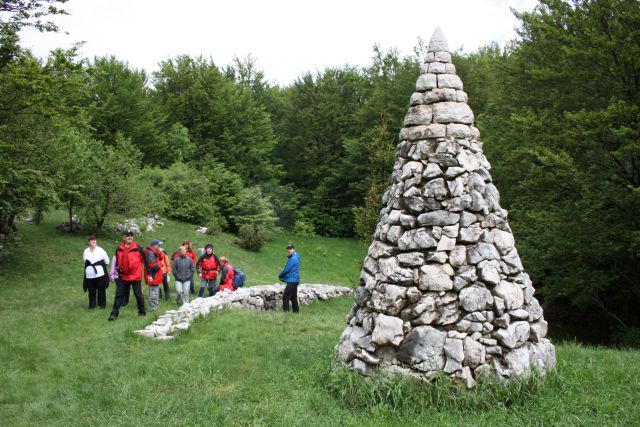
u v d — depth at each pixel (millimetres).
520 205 16469
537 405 4980
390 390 5113
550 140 14266
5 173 12758
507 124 18750
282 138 44625
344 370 5602
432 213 5633
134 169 21594
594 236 13305
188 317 9648
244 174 39250
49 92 12219
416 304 5406
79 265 17250
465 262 5488
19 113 12836
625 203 12961
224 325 9312
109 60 36000
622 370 6145
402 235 5727
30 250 17875
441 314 5332
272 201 37562
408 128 6180
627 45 13250
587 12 14438
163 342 8336
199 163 35906
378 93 38281
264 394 5711
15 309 11445
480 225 5680
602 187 13844
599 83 14898
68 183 19125
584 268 13812
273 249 29672
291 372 6379
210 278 13680
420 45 35438
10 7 11172
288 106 45594
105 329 9602
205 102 39719
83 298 12992
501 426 4621
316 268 27812
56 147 15625
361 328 5734
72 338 9008
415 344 5289
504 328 5355
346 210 38625
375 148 19828
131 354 7660
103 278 11664
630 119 13031
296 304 12570
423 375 5191
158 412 5266
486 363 5234
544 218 14195
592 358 6871
